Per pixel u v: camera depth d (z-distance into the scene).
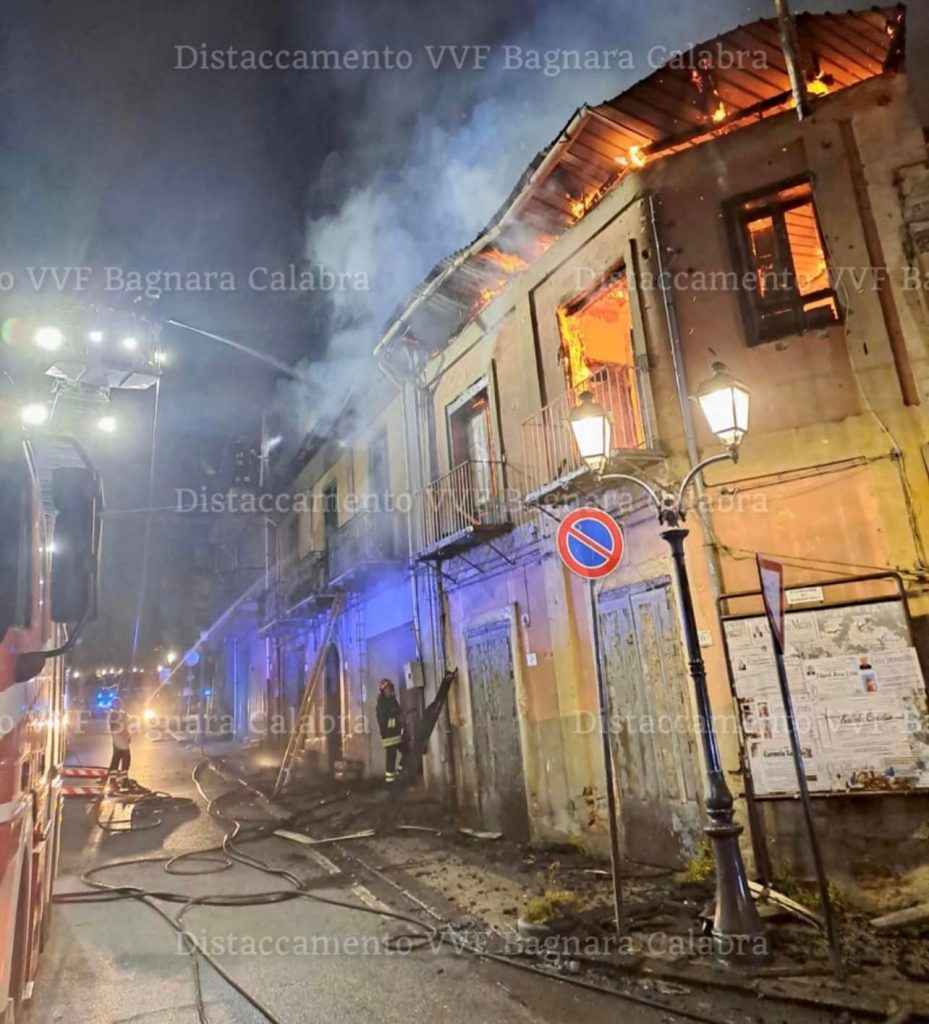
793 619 7.18
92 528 3.58
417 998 5.00
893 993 4.70
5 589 3.25
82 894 7.72
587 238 9.67
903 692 6.65
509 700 10.73
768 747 7.05
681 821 7.82
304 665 21.30
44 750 5.14
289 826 11.48
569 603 9.65
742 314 8.15
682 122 8.98
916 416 7.11
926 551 6.86
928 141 7.76
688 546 7.94
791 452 7.59
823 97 8.02
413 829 10.94
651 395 8.47
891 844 6.52
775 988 4.88
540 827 9.81
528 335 10.70
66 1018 4.75
